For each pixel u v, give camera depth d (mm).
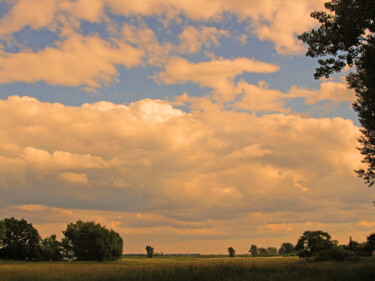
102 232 119062
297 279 29875
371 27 20891
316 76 24078
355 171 32688
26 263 81062
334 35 22484
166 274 35438
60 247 124625
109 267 58656
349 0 21156
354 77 30266
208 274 34719
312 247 67688
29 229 112625
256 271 37312
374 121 29297
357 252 71312
